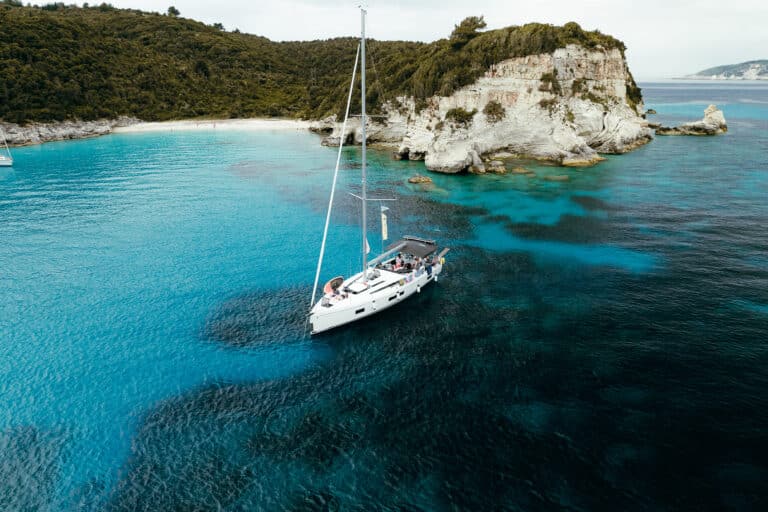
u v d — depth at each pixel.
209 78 188.50
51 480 21.72
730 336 31.73
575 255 46.41
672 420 24.39
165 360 30.81
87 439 24.16
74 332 34.34
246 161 103.38
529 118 87.69
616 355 30.11
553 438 23.41
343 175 86.44
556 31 87.44
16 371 29.86
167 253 49.59
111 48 168.12
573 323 34.12
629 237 50.47
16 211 64.94
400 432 24.11
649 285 39.44
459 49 94.19
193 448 23.42
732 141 107.69
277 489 20.97
